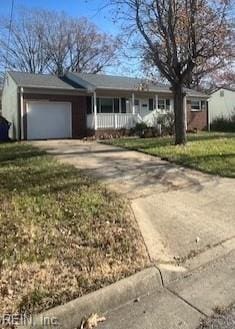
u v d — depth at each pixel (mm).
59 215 6172
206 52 14898
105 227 5824
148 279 4406
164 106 26828
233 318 3754
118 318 3770
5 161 11258
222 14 14781
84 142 18516
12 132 23094
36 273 4367
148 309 3930
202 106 29875
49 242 5203
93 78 24672
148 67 17984
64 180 8500
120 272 4492
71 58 44656
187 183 9180
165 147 14594
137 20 15547
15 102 22016
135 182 8969
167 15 14891
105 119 22969
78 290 4051
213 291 4312
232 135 21641
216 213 7059
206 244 5664
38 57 43969
